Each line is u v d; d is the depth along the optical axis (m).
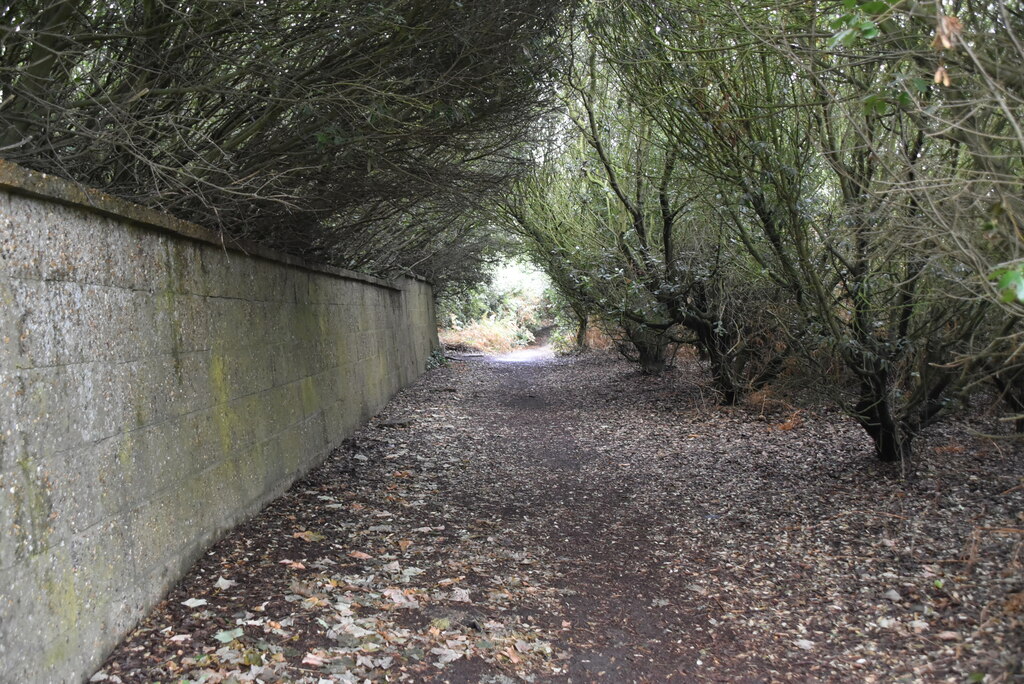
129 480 3.19
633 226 9.70
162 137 4.02
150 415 3.45
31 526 2.43
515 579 4.22
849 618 3.65
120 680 2.74
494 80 4.98
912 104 3.12
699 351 11.49
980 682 2.86
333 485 5.90
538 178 11.54
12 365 2.39
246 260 5.05
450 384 13.89
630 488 6.27
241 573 3.85
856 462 6.50
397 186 5.59
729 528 5.10
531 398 12.16
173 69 3.85
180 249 3.94
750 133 5.52
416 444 7.87
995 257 3.11
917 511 5.07
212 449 4.25
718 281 8.79
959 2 3.32
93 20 3.59
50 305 2.64
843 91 5.02
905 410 5.90
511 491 6.21
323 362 7.02
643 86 6.28
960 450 6.54
